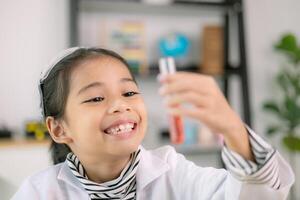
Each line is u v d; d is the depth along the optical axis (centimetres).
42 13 229
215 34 241
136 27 233
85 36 236
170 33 245
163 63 58
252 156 55
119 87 69
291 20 273
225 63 250
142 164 79
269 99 269
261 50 267
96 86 68
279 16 270
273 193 57
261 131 269
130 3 228
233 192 59
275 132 263
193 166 82
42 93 81
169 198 79
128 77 71
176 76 46
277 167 59
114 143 67
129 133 67
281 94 270
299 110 245
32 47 227
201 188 75
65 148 88
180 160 86
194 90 45
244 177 55
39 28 228
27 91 226
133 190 78
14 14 225
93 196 77
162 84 47
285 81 252
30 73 227
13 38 225
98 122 67
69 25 223
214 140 233
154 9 243
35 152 188
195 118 46
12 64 225
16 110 224
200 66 242
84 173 78
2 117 223
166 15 250
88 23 237
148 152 85
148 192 79
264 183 56
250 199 58
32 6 228
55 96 76
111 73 70
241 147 53
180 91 45
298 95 251
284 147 260
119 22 241
